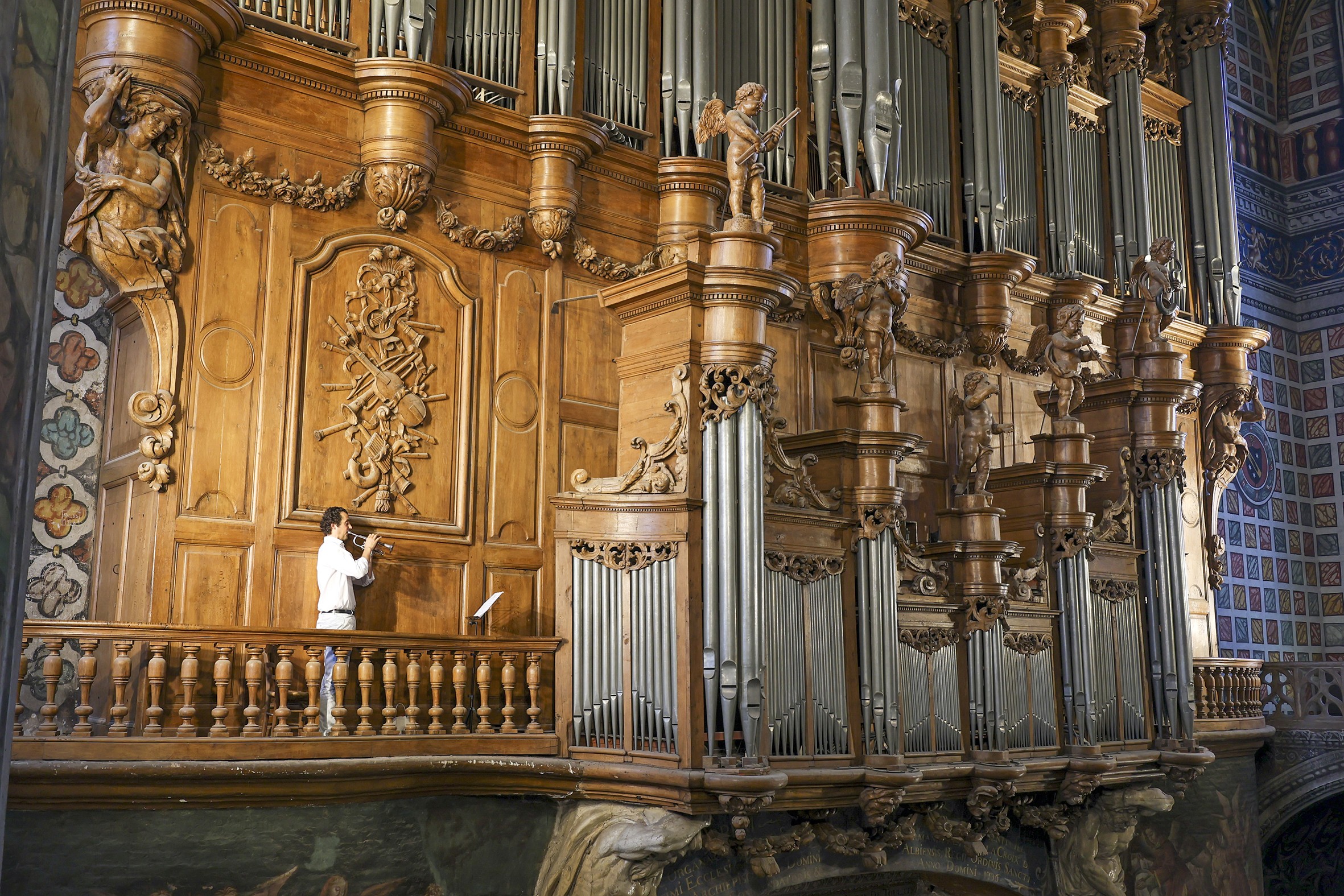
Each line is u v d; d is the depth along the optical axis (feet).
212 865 25.99
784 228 41.83
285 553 30.81
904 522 38.55
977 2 49.44
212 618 29.55
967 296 47.67
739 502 31.55
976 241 48.60
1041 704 41.39
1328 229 64.59
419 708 29.45
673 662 30.96
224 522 29.99
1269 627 59.57
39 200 9.32
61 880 24.34
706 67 39.40
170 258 29.50
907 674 36.96
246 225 31.24
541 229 35.78
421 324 33.73
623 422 34.88
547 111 36.37
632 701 31.30
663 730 30.76
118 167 28.78
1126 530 47.09
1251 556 59.62
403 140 32.86
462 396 34.19
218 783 25.44
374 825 28.53
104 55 28.86
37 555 31.96
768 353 32.71
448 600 33.17
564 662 32.04
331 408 32.09
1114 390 48.32
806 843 35.83
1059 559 43.27
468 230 34.55
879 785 34.24
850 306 40.22
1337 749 51.85
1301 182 65.87
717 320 32.58
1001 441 48.21
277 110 31.96
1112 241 55.31
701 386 32.27
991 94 48.83
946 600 38.63
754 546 31.42
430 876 29.60
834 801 34.01
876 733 34.96
